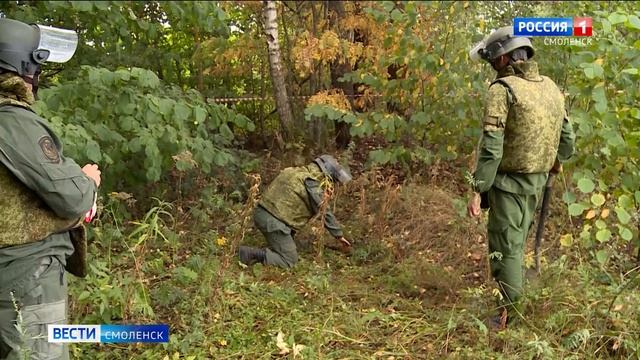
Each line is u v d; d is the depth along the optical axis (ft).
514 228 12.21
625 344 10.48
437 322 12.69
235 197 19.86
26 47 7.86
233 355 11.31
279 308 13.15
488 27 22.65
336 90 22.45
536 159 11.94
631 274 13.52
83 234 8.70
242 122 18.58
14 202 7.62
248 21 26.91
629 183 14.01
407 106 20.98
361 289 14.44
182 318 12.15
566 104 16.37
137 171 17.49
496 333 11.55
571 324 11.70
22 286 7.73
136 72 14.61
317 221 16.79
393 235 17.35
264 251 15.87
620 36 15.08
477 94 19.31
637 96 13.89
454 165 21.54
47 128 7.82
